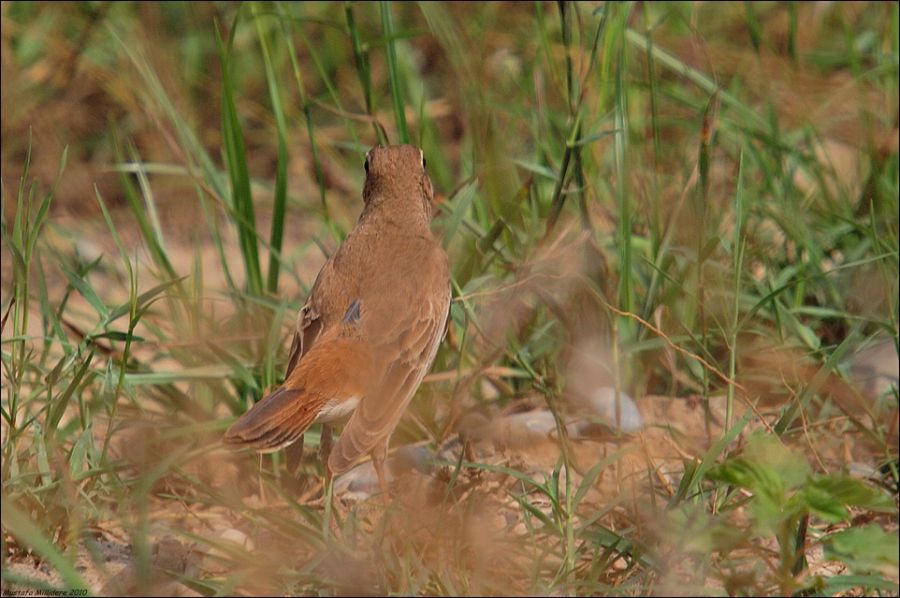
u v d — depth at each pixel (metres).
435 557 8.36
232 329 11.92
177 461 9.53
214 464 10.56
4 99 16.30
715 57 15.94
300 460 9.80
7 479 8.86
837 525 9.58
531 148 15.64
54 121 16.50
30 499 8.77
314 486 10.46
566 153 11.73
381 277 9.90
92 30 16.69
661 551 8.33
